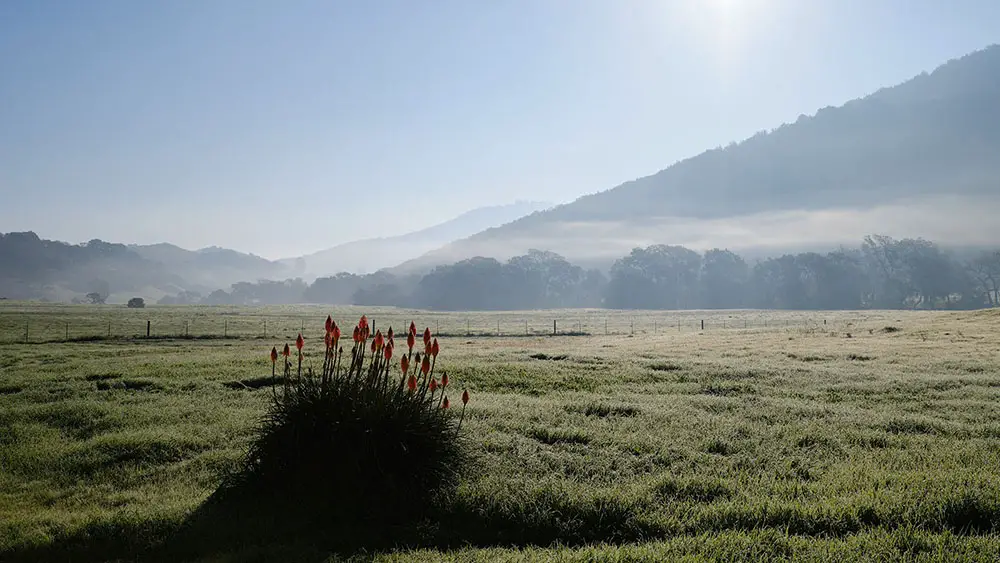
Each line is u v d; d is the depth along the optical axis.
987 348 27.11
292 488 7.42
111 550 6.60
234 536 6.75
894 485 7.84
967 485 7.52
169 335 42.69
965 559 5.71
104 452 10.18
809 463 9.29
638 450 9.89
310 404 7.46
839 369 20.73
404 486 7.23
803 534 6.52
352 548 6.57
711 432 11.21
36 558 6.44
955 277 144.25
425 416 7.62
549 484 7.88
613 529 6.95
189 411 13.27
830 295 151.00
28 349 30.75
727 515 6.97
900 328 39.16
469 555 6.19
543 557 6.01
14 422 12.48
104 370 19.33
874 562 5.68
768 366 21.72
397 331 56.03
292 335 46.34
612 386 17.42
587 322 85.62
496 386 17.55
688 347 30.88
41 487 8.85
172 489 8.41
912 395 15.93
